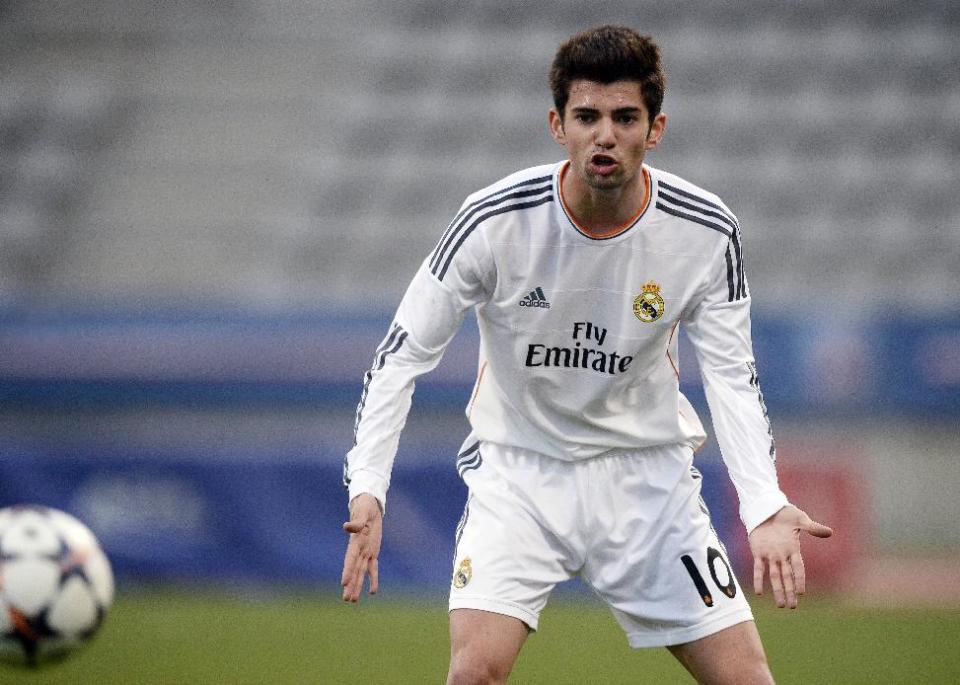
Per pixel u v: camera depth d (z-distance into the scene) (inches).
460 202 2603.3
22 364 1697.8
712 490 1390.3
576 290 488.4
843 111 2613.2
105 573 727.7
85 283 2532.0
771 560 459.5
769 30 2755.9
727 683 483.8
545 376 504.7
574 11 2893.7
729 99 2652.6
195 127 2844.5
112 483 1427.2
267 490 1413.6
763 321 1676.9
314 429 1665.8
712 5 2812.5
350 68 2920.8
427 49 2893.7
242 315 1700.3
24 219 2664.9
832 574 1412.4
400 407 498.0
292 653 977.5
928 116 2596.0
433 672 888.3
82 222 2655.0
